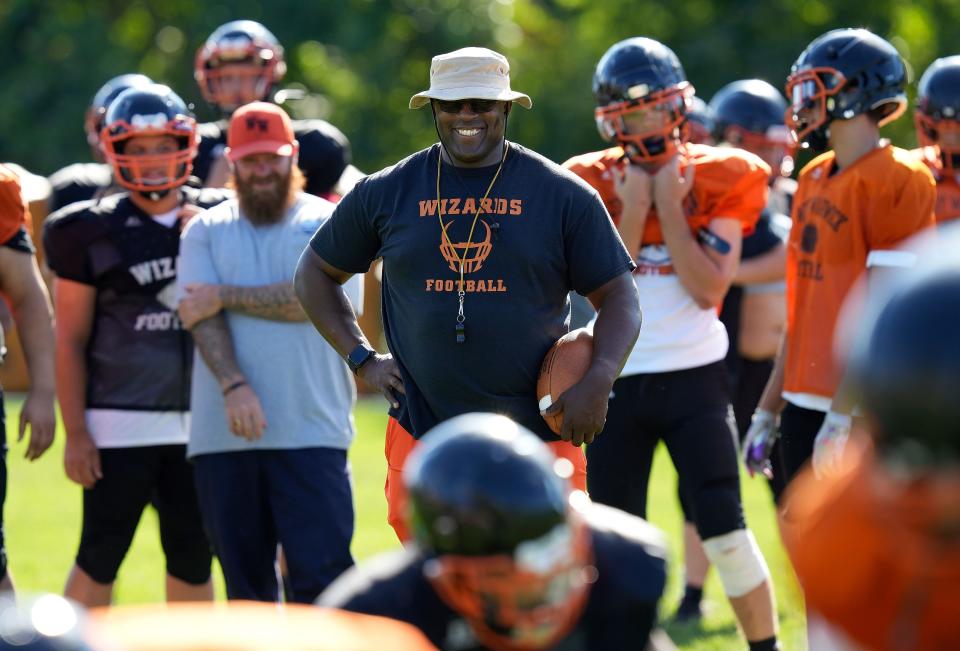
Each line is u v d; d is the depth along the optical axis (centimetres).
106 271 2084
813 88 1931
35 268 2086
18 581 2627
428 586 1005
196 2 8862
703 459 2048
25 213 2083
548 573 924
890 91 1919
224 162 2652
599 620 1052
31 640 694
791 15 7894
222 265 1997
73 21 8931
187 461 2114
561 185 1662
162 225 2109
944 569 766
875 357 727
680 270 2062
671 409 2069
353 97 8750
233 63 2761
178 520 2141
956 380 703
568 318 1708
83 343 2105
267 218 2011
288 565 1939
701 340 2081
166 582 2194
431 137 8812
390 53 8731
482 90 1630
